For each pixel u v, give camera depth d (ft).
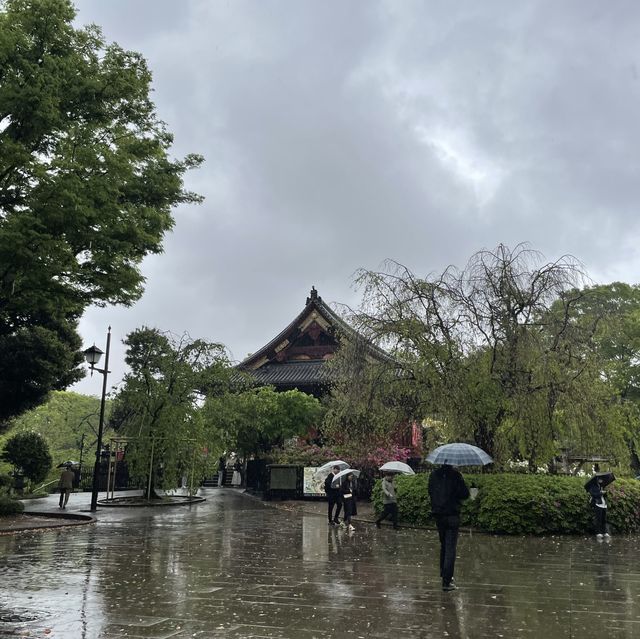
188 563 34.32
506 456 56.24
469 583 28.32
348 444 65.46
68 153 49.65
